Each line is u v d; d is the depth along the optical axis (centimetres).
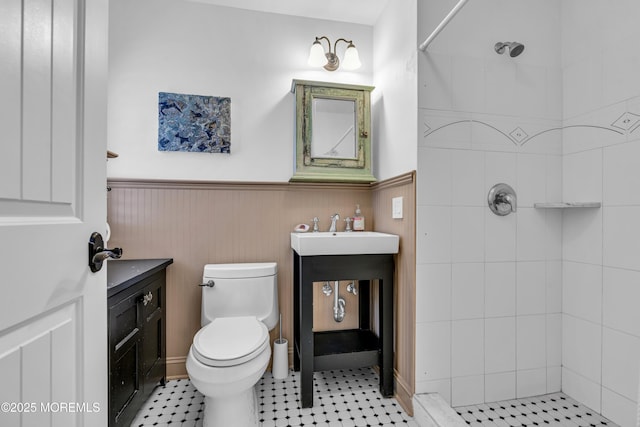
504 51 158
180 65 185
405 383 155
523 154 160
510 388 158
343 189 204
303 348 154
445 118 150
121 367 124
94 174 67
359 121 192
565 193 164
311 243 151
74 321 62
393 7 177
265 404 156
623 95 138
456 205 151
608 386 142
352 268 158
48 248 53
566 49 164
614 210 141
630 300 135
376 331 193
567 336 162
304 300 153
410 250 151
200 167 187
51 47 54
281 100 197
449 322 151
